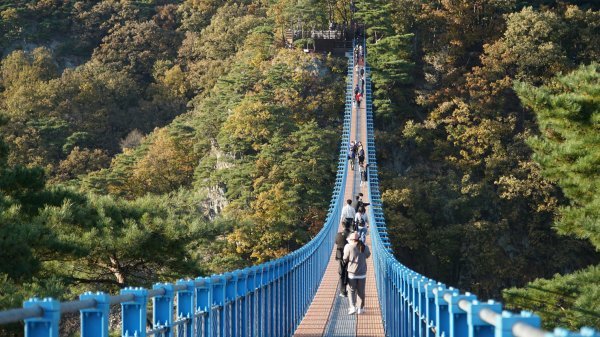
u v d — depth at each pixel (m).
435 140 135.75
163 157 130.50
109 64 199.75
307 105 138.12
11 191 35.19
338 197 69.94
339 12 163.62
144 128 175.88
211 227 42.94
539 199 121.50
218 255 82.62
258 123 123.81
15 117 156.38
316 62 145.75
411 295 19.58
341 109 140.50
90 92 172.62
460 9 158.00
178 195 97.94
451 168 133.12
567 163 32.91
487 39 157.25
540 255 119.00
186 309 14.62
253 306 21.23
